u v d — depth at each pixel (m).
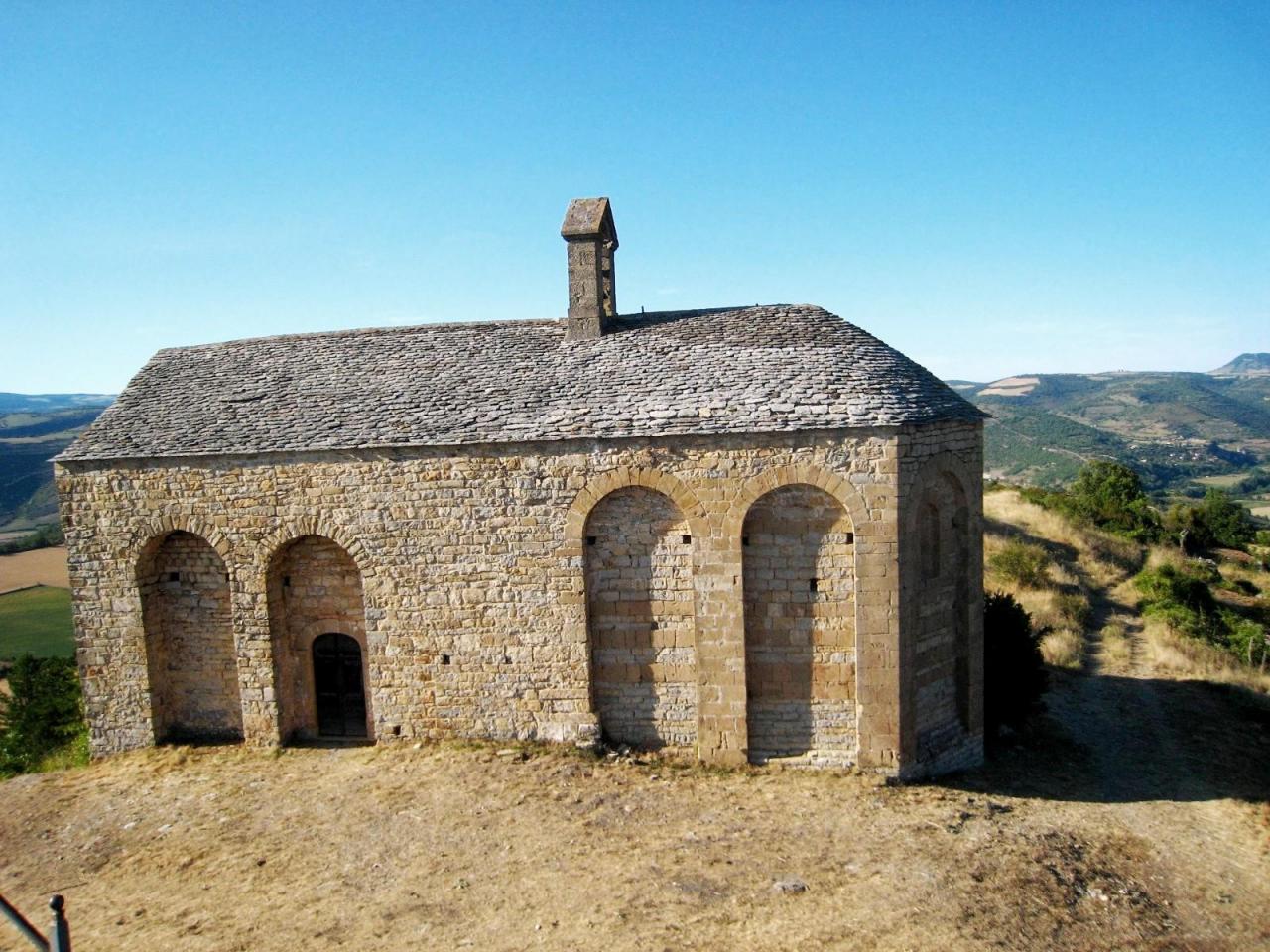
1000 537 37.97
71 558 17.47
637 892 11.77
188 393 18.38
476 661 16.30
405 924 11.32
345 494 16.39
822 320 17.33
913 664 15.28
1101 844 13.71
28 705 28.25
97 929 11.72
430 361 17.98
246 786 15.82
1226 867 13.27
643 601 15.80
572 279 17.75
